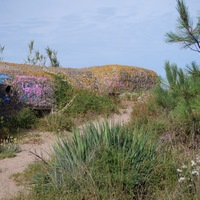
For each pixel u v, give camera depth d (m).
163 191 5.70
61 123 13.07
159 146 7.00
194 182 5.82
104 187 5.69
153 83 20.53
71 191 5.72
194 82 7.84
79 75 18.06
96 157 6.27
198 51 7.35
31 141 11.51
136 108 13.28
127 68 19.77
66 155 6.59
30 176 7.54
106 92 18.30
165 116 9.73
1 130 12.00
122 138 6.73
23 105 14.00
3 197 6.56
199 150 7.46
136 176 5.90
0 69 14.36
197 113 8.14
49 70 16.88
